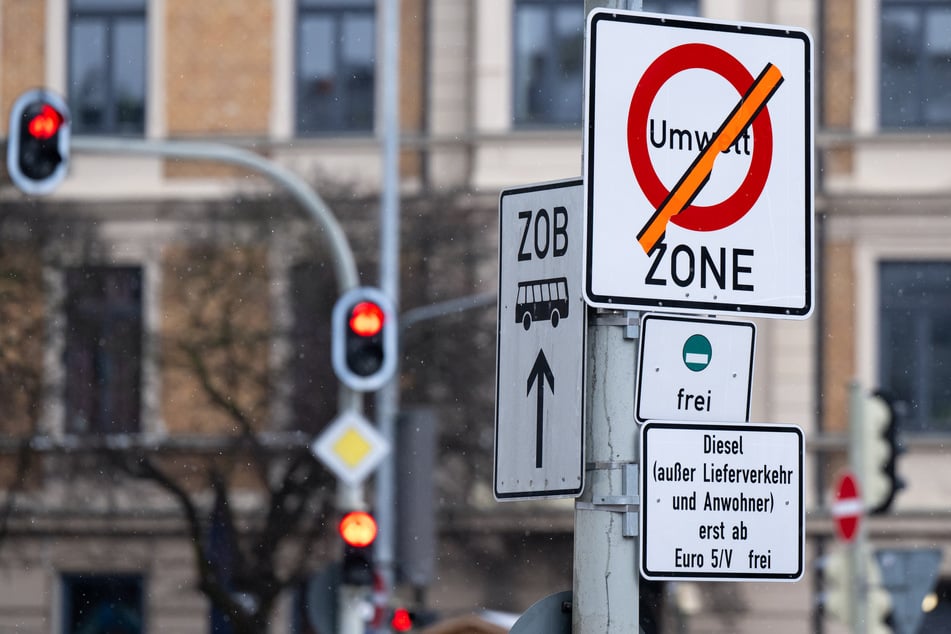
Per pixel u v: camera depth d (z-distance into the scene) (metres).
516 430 10.83
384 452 35.22
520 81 60.66
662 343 10.16
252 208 58.09
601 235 10.08
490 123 60.28
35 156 32.62
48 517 60.25
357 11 62.12
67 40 62.97
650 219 10.15
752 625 55.56
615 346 10.43
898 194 58.94
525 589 57.56
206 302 57.88
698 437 10.12
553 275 10.72
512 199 11.00
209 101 62.19
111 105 62.78
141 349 58.75
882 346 58.97
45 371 59.59
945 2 59.69
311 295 57.25
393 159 51.94
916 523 57.25
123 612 60.62
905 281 59.06
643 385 10.12
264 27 62.19
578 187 10.66
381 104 61.66
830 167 59.34
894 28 59.75
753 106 10.36
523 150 59.94
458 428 56.97
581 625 10.30
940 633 57.03
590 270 10.05
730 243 10.26
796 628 55.78
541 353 10.73
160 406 59.69
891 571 28.97
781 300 10.28
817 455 58.28
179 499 58.31
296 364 57.44
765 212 10.32
